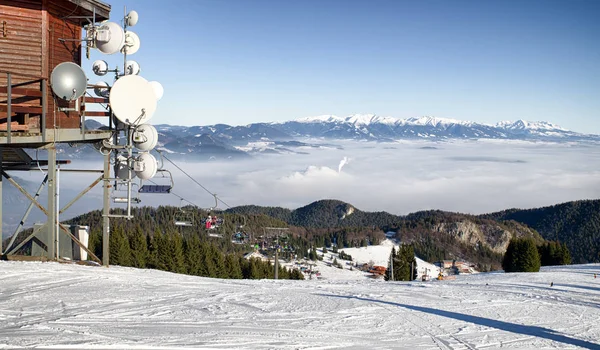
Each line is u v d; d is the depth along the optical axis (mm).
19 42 16875
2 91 15922
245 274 63906
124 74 19359
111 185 19203
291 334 10484
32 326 9594
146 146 19062
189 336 9664
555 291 21828
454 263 161875
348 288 19391
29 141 16438
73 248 19156
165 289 15172
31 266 16516
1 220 18031
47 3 17297
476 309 15227
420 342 10703
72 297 12656
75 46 18938
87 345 8461
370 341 10469
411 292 18719
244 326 10906
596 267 44656
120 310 11609
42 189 19016
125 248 49312
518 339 11422
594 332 12516
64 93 16828
